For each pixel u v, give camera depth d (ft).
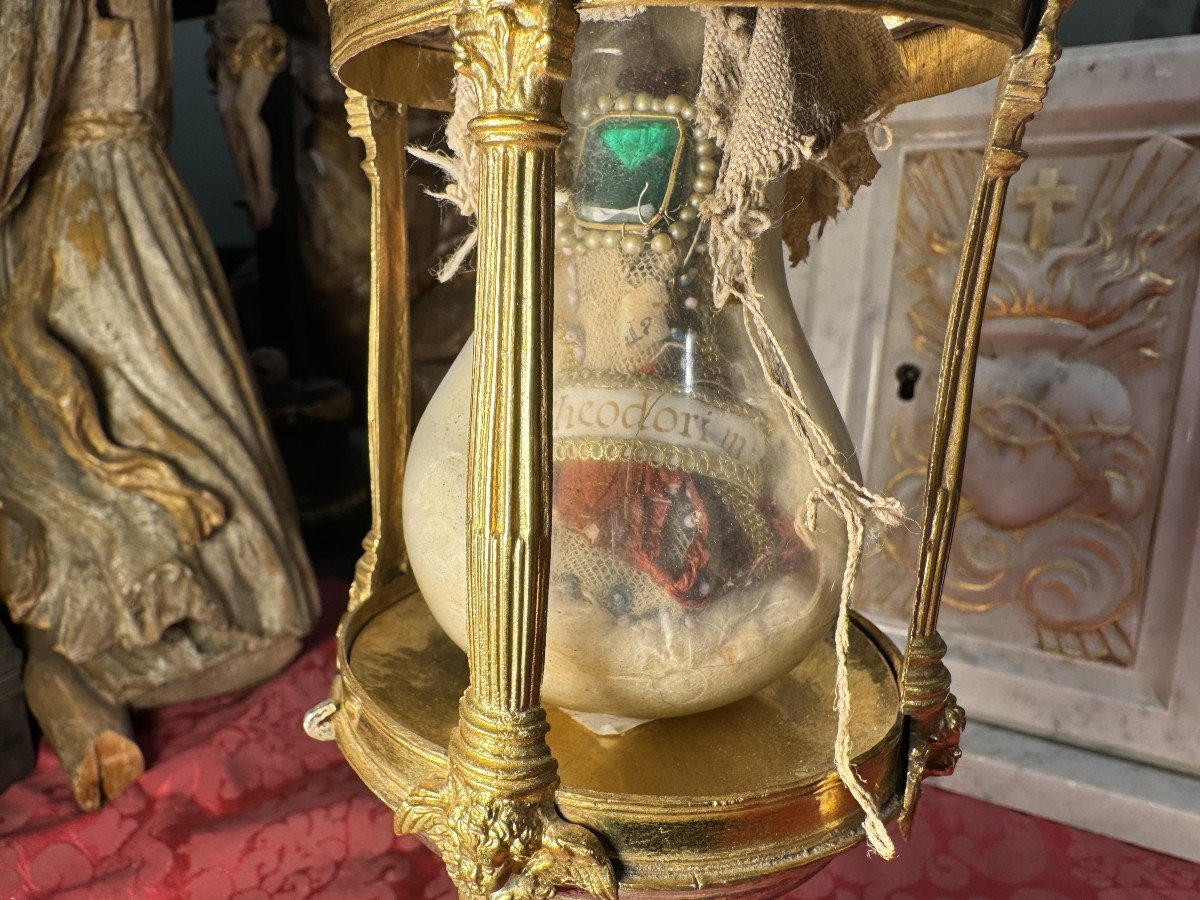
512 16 0.89
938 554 1.29
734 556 1.22
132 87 2.86
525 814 1.02
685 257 1.27
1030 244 2.48
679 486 1.21
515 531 0.97
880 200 2.68
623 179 1.25
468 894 1.09
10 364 2.72
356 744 1.33
